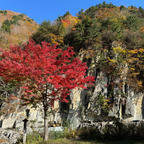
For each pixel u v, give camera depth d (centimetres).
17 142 881
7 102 1469
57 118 1384
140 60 1506
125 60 1480
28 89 777
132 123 841
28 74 677
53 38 2089
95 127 928
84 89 1435
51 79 711
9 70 669
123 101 1295
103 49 1630
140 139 686
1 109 1488
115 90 1341
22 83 807
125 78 1388
